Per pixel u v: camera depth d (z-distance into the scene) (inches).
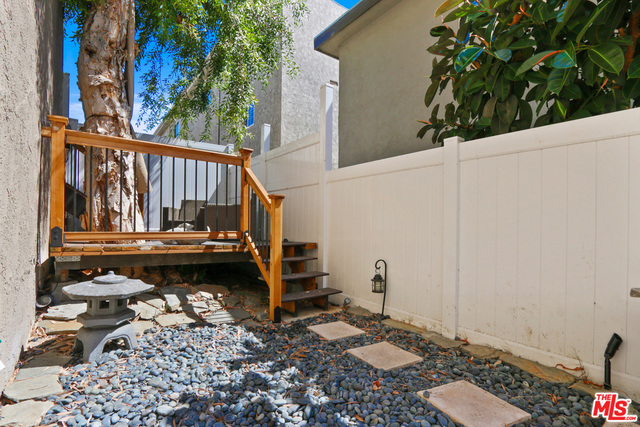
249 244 162.7
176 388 82.7
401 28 182.2
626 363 80.7
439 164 128.2
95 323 97.8
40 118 120.5
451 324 120.0
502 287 106.4
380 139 194.9
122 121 163.8
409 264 139.4
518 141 102.7
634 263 79.6
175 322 132.6
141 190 180.5
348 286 170.7
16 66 85.1
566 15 81.3
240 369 95.6
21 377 85.3
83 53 160.2
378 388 85.3
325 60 328.2
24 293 97.2
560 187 93.2
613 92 93.7
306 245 183.5
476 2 116.7
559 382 86.4
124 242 156.8
